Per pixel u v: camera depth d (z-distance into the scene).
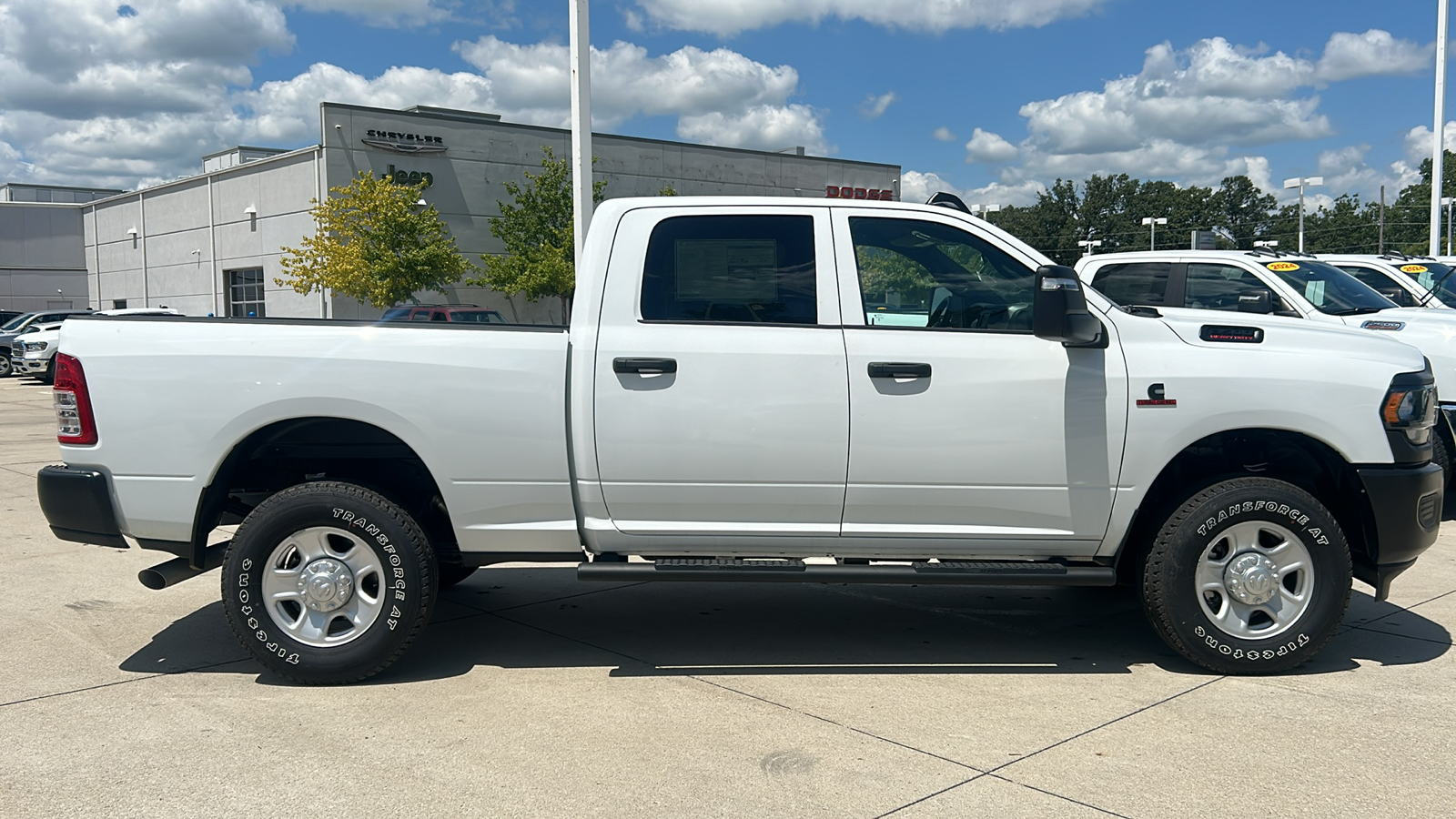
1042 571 4.71
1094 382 4.69
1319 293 9.21
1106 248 115.06
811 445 4.68
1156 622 4.88
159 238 39.56
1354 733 4.14
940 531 4.79
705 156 36.91
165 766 3.85
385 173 31.67
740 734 4.16
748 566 4.71
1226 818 3.43
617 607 6.17
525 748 4.02
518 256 31.08
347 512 4.65
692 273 4.81
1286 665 4.80
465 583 6.76
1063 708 4.46
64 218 58.72
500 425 4.70
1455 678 4.82
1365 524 4.86
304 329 4.73
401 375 4.66
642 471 4.71
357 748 4.02
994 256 4.86
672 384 4.66
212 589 6.52
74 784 3.69
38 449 13.70
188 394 4.66
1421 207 101.56
